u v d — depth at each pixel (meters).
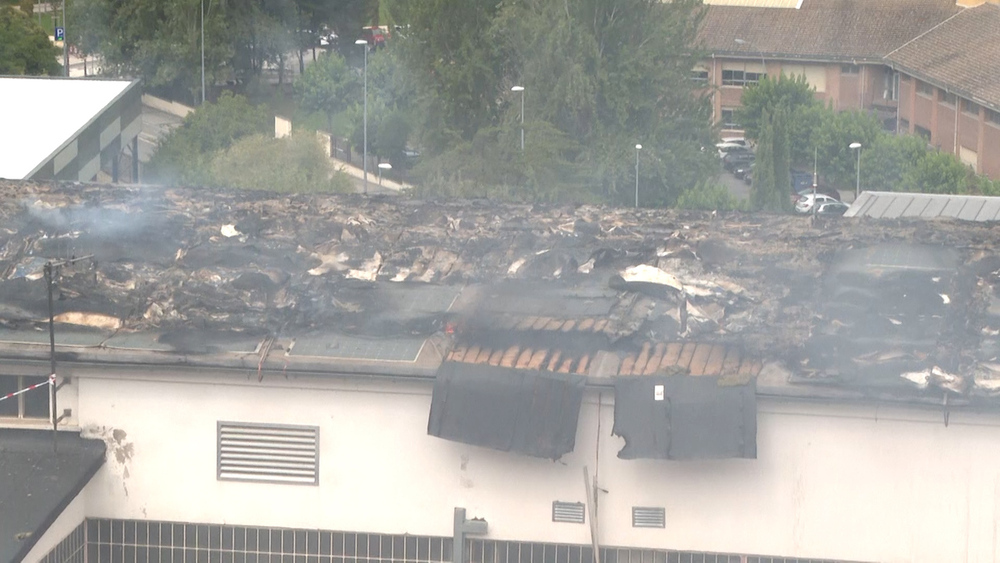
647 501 24.83
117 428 25.84
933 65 113.44
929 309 26.55
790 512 24.52
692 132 101.88
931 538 24.19
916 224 33.41
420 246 31.23
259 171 84.81
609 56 100.62
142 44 129.00
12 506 24.19
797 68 125.31
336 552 25.69
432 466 25.28
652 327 26.33
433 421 24.55
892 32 124.00
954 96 109.44
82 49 134.75
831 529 24.45
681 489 24.72
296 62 149.38
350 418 25.36
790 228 33.09
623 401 24.20
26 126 66.00
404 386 25.05
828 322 26.28
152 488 25.91
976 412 23.53
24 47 121.38
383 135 107.50
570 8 101.88
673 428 23.91
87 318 26.88
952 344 25.06
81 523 25.95
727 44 125.81
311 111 125.12
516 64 107.44
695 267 29.25
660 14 101.81
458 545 25.23
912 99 117.62
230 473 25.77
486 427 24.38
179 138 96.19
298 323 26.66
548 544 25.20
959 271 28.11
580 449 24.84
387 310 27.08
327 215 33.69
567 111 99.75
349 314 26.86
